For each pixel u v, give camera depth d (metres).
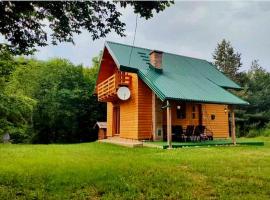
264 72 43.75
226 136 22.08
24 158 11.31
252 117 36.62
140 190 6.41
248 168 8.76
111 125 24.17
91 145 18.48
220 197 5.84
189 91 17.45
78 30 7.14
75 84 39.41
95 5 6.70
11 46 8.03
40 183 6.97
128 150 14.75
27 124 34.94
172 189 6.43
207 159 10.65
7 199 5.84
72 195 6.09
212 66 25.08
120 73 19.94
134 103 19.48
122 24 7.04
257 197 5.84
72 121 37.94
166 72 19.88
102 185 6.77
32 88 36.19
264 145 18.31
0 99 20.23
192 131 18.44
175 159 10.68
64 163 9.85
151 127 19.28
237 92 38.47
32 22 6.82
